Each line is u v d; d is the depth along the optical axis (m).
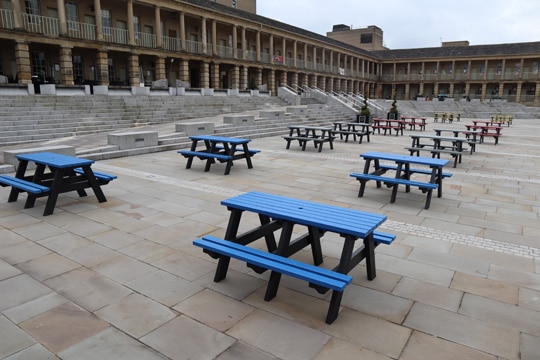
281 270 3.66
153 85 33.88
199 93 32.31
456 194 8.50
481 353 3.24
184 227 6.11
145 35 37.41
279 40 56.09
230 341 3.33
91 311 3.76
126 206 7.17
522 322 3.70
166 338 3.36
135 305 3.87
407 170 8.63
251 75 51.09
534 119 45.81
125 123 19.31
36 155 7.68
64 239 5.55
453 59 71.25
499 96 65.38
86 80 31.36
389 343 3.34
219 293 4.12
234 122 18.53
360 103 39.31
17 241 5.46
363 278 4.52
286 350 3.22
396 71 79.38
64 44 27.91
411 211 7.18
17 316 3.65
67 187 6.83
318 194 8.31
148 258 4.97
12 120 15.91
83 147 12.55
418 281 4.48
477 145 17.48
